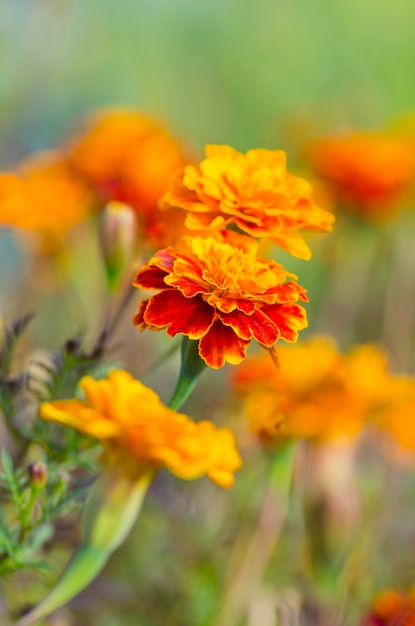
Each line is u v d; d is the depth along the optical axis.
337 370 0.67
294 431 0.65
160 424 0.52
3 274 0.99
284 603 0.65
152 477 0.54
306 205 0.57
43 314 0.96
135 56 1.49
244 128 1.57
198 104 1.53
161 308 0.53
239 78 1.59
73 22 1.33
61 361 0.59
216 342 0.53
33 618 0.54
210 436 0.53
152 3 1.53
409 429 0.69
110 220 0.61
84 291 0.92
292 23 1.68
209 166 0.57
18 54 1.09
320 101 1.38
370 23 1.71
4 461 0.55
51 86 1.16
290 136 1.18
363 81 1.56
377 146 0.98
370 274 1.12
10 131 1.11
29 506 0.55
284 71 1.64
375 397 0.67
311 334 1.11
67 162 0.81
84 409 0.52
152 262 0.54
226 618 0.68
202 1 1.61
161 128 0.84
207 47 1.60
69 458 0.58
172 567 0.71
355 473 0.72
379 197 0.97
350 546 0.65
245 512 0.71
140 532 0.74
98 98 1.38
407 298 1.08
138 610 0.70
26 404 0.60
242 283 0.54
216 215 0.57
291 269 1.24
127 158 0.78
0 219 0.62
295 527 0.69
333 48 1.69
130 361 0.78
